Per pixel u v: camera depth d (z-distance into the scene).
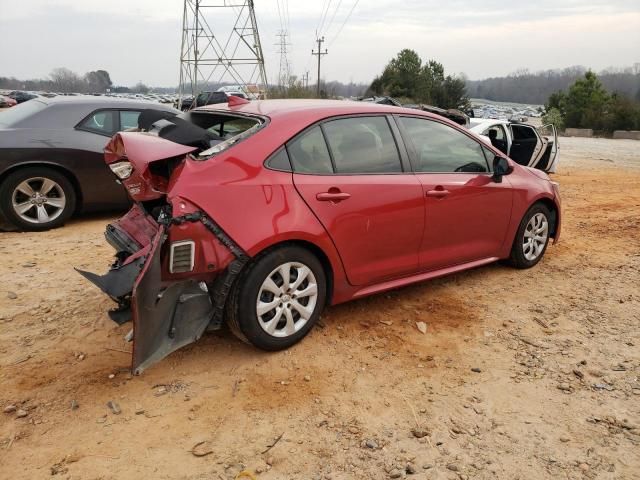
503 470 2.79
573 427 3.12
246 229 3.39
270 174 3.59
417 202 4.27
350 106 4.20
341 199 3.83
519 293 4.99
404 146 4.36
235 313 3.52
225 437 2.96
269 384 3.44
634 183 12.33
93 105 7.02
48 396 3.25
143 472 2.69
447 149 4.69
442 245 4.59
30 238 6.37
